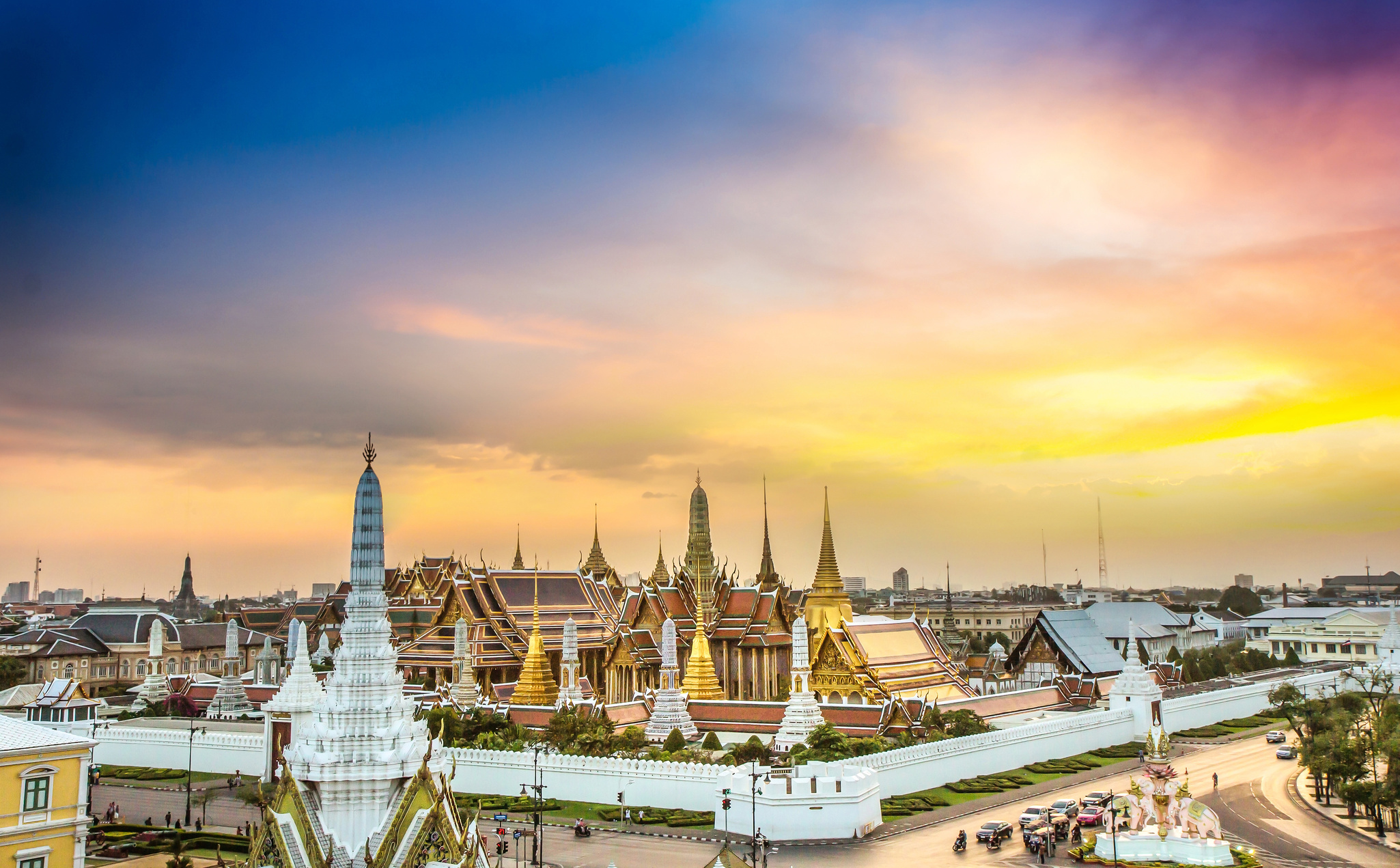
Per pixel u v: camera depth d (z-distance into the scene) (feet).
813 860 317.01
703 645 526.16
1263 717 632.38
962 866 309.83
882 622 617.21
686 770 380.37
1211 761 487.61
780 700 579.89
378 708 245.04
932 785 420.36
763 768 371.35
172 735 483.51
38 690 643.04
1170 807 322.96
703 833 352.28
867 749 418.10
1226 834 350.43
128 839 339.36
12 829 256.32
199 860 319.27
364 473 258.78
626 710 509.76
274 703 434.30
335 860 229.45
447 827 230.89
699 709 496.64
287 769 240.53
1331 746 400.67
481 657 644.69
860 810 347.56
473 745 445.78
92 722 501.15
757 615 646.33
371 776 236.02
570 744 437.58
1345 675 644.69
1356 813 380.37
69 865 266.57
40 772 262.47
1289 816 377.30
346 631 252.01
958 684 607.78
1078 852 319.06
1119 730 542.98
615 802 393.09
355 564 255.09
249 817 383.24
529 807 390.63
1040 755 482.69
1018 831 356.59
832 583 635.66
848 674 571.69
